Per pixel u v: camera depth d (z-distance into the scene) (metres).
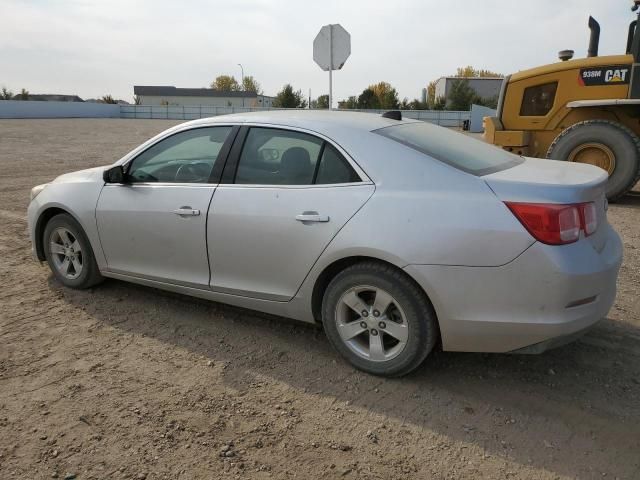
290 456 2.68
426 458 2.67
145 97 99.44
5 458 2.63
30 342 3.82
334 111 4.15
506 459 2.67
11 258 5.72
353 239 3.20
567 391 3.25
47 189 4.81
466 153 3.54
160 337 3.94
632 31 9.09
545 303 2.89
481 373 3.46
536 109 9.78
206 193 3.83
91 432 2.83
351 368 3.51
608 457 2.67
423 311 3.14
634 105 8.78
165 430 2.86
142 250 4.21
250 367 3.53
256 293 3.72
